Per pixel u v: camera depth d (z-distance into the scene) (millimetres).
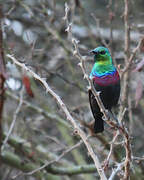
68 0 15453
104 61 8812
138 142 13500
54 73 11648
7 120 12586
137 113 13844
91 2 17250
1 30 7512
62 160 11961
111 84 8641
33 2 15922
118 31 15102
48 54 13734
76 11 15828
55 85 14422
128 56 9969
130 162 6004
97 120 8672
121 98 10133
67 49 12781
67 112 6180
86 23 13109
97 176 12391
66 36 15133
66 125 11594
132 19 11656
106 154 9656
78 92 14273
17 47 12188
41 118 11859
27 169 10539
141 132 13680
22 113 10852
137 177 10148
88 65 12086
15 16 14648
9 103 13633
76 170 10383
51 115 11672
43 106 12391
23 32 13844
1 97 8102
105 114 6086
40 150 11781
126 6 9938
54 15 13023
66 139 12227
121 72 8906
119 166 5883
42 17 14328
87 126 10180
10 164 10523
